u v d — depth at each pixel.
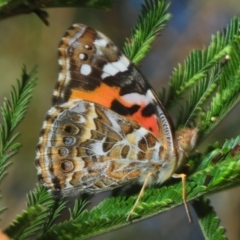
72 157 0.31
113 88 0.31
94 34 0.31
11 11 0.29
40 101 0.49
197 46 0.50
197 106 0.31
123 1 0.47
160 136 0.31
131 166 0.31
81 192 0.31
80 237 0.29
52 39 0.50
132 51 0.31
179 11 0.49
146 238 0.49
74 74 0.31
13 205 0.46
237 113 0.46
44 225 0.29
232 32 0.30
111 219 0.29
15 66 0.50
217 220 0.29
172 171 0.31
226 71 0.30
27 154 0.48
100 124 0.31
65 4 0.30
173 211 0.50
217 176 0.29
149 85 0.31
